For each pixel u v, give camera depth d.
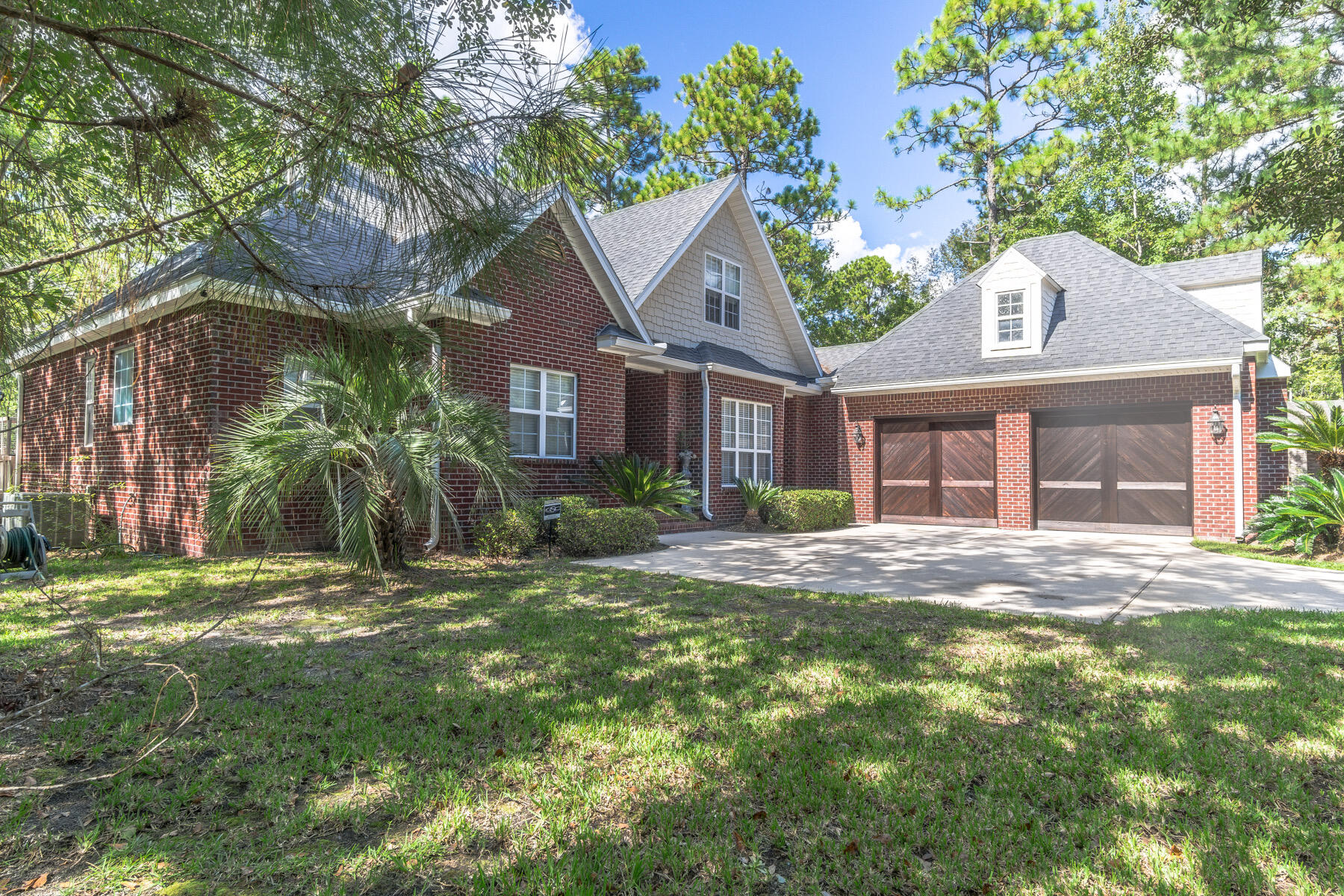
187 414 9.59
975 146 28.75
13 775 3.00
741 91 28.36
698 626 5.73
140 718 3.62
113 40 2.53
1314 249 16.92
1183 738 3.44
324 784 2.97
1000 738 3.47
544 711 3.78
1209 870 2.38
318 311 3.20
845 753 3.29
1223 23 15.73
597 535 10.03
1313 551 10.27
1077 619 6.08
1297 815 2.79
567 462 11.66
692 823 2.70
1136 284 15.09
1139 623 5.89
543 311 11.20
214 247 3.03
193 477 9.51
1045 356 14.74
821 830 2.67
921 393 16.23
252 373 9.48
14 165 3.16
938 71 28.19
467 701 3.92
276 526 7.35
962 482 15.91
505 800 2.86
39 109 3.11
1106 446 14.17
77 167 3.19
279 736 3.43
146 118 2.81
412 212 2.84
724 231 16.64
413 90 2.59
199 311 8.80
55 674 4.34
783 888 2.34
